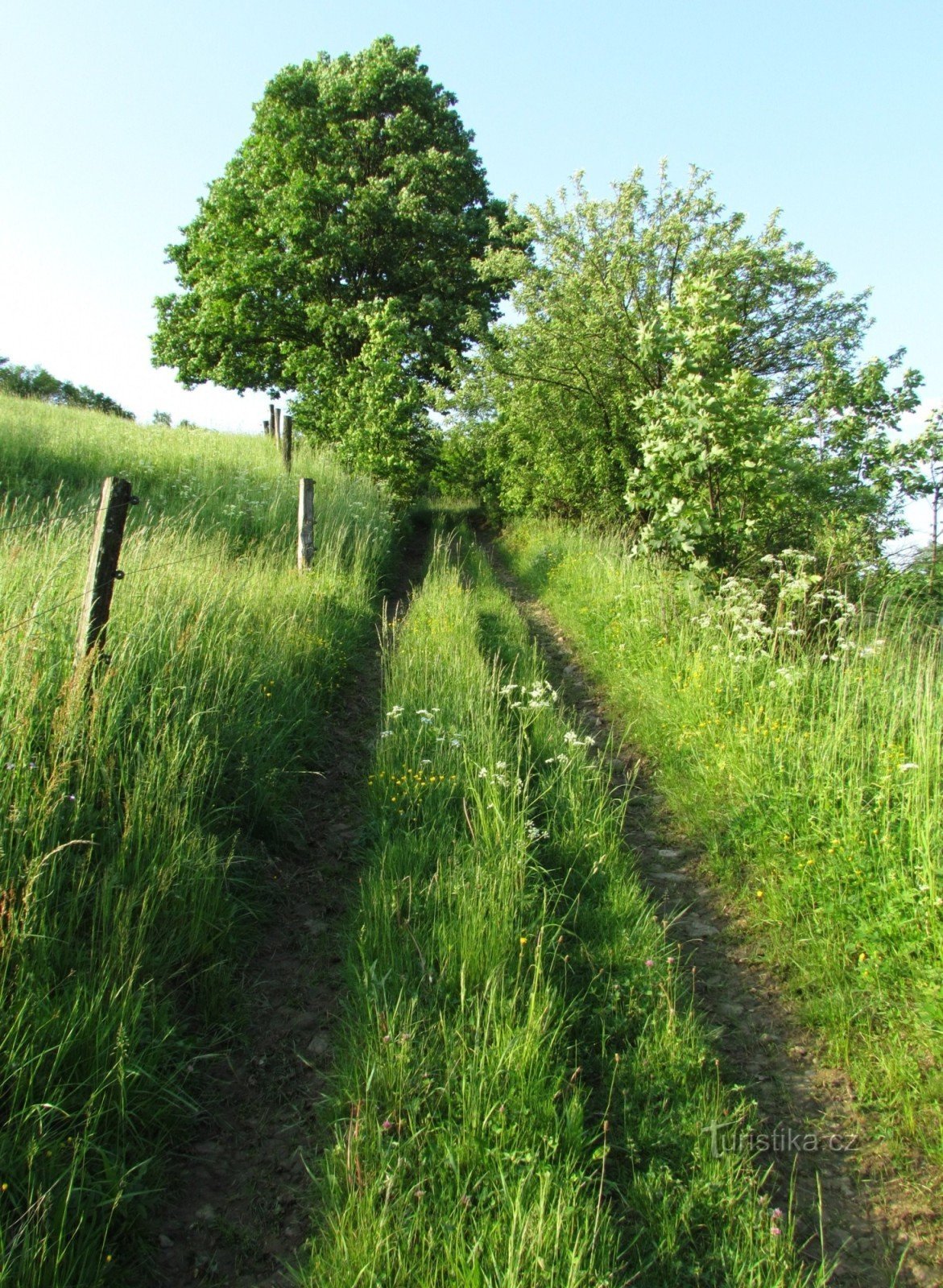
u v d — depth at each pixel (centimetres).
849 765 511
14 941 307
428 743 605
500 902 412
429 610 1023
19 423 1363
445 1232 255
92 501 937
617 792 630
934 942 382
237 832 462
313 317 2291
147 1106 301
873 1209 293
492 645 948
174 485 1259
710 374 869
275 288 2366
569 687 896
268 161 2416
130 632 518
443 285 2444
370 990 362
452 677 732
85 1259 246
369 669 879
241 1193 290
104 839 391
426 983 367
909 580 825
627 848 536
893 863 432
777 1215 273
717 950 439
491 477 2389
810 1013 381
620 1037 356
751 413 802
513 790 511
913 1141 319
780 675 647
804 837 479
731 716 642
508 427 1783
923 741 491
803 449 926
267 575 891
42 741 412
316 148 2334
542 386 1611
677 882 505
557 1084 310
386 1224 257
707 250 1466
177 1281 258
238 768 507
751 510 876
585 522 1697
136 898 363
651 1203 279
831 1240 280
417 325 2461
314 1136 313
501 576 1623
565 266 1503
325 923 446
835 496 955
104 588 465
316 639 795
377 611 1109
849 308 1516
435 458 2333
